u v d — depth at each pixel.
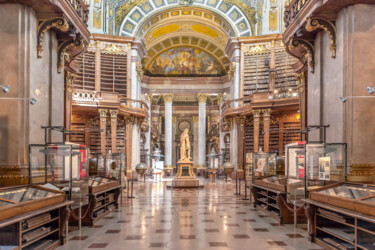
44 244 5.40
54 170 6.49
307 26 7.20
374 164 6.50
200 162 28.89
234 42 21.39
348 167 6.52
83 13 8.84
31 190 5.71
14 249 4.38
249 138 21.39
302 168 6.65
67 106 10.60
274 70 19.92
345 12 6.77
